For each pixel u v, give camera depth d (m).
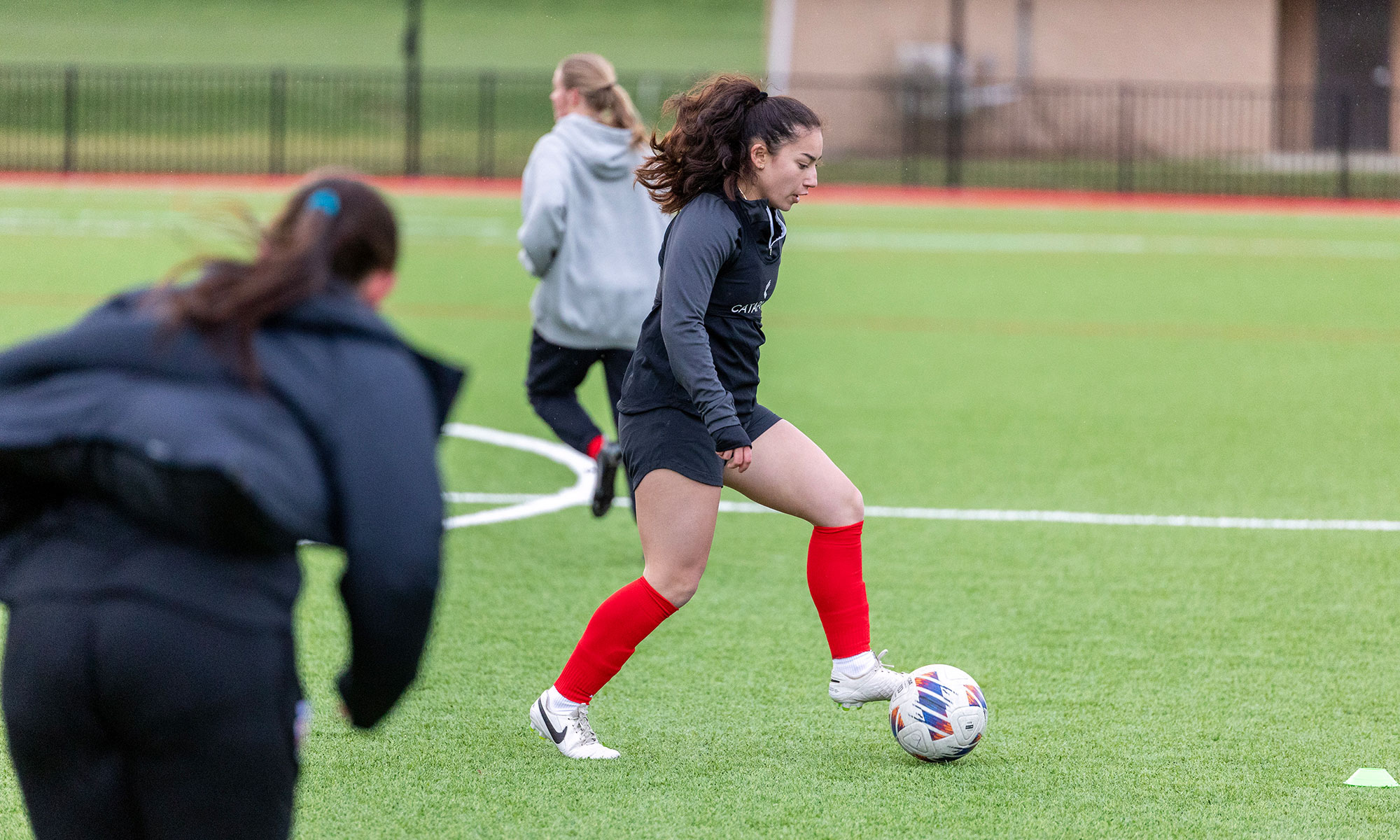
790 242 69.50
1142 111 108.94
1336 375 39.88
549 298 21.17
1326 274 60.56
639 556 22.80
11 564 8.60
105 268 55.00
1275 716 16.27
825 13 108.00
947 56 106.50
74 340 8.34
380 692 8.84
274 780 8.69
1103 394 37.03
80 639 8.20
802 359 41.44
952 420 33.69
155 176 93.19
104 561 8.27
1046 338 45.56
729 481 14.53
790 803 13.70
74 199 79.06
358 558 8.22
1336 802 13.87
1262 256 66.25
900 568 22.19
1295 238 73.31
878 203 88.25
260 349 8.30
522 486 27.30
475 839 12.80
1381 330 47.59
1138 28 107.94
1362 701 16.78
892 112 108.62
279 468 8.06
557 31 169.38
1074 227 77.44
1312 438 32.19
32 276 52.69
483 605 20.11
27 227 66.75
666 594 14.37
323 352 8.42
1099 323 48.72
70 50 149.00
